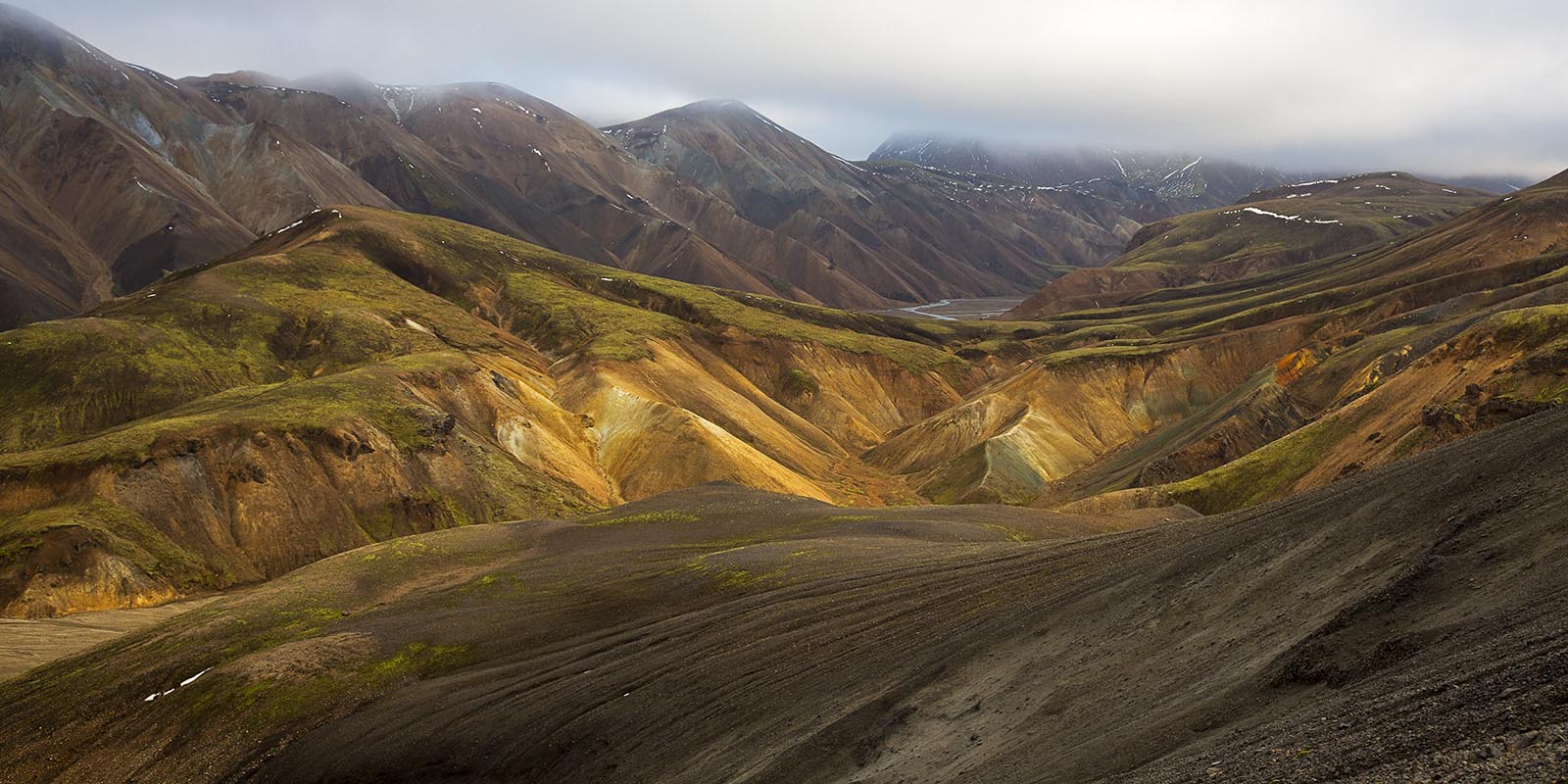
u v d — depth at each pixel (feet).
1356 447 338.54
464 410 433.07
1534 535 83.92
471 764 150.30
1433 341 429.38
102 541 299.58
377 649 197.98
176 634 214.90
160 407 441.27
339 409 380.99
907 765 102.68
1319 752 64.95
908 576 177.47
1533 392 298.35
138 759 174.29
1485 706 60.29
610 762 137.39
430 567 255.29
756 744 124.57
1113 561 148.36
